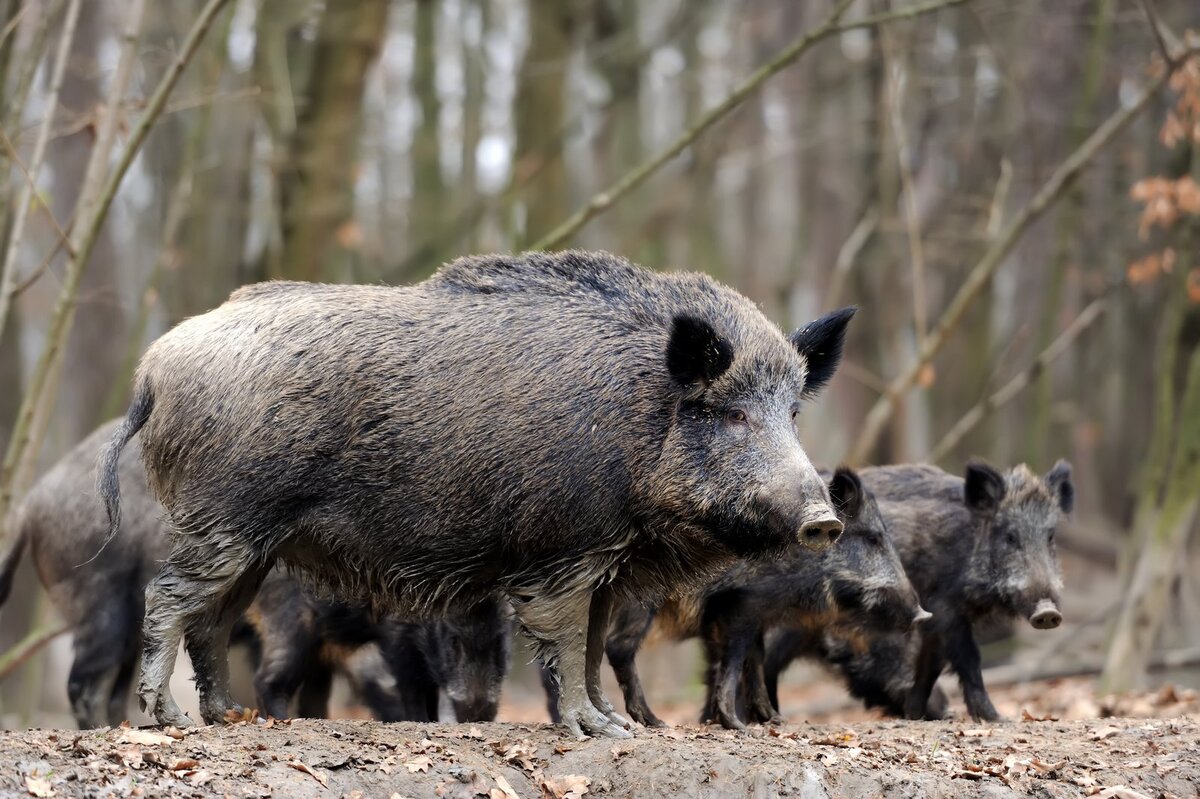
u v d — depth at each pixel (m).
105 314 49.22
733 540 15.50
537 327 15.94
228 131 45.88
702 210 63.88
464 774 14.12
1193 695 24.84
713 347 15.38
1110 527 59.38
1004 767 15.45
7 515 22.11
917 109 47.38
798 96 54.28
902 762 15.52
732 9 62.66
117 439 16.17
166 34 43.78
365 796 13.56
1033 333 55.75
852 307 17.28
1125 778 15.60
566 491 15.41
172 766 13.30
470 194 56.75
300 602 21.09
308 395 15.50
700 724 20.00
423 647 20.61
